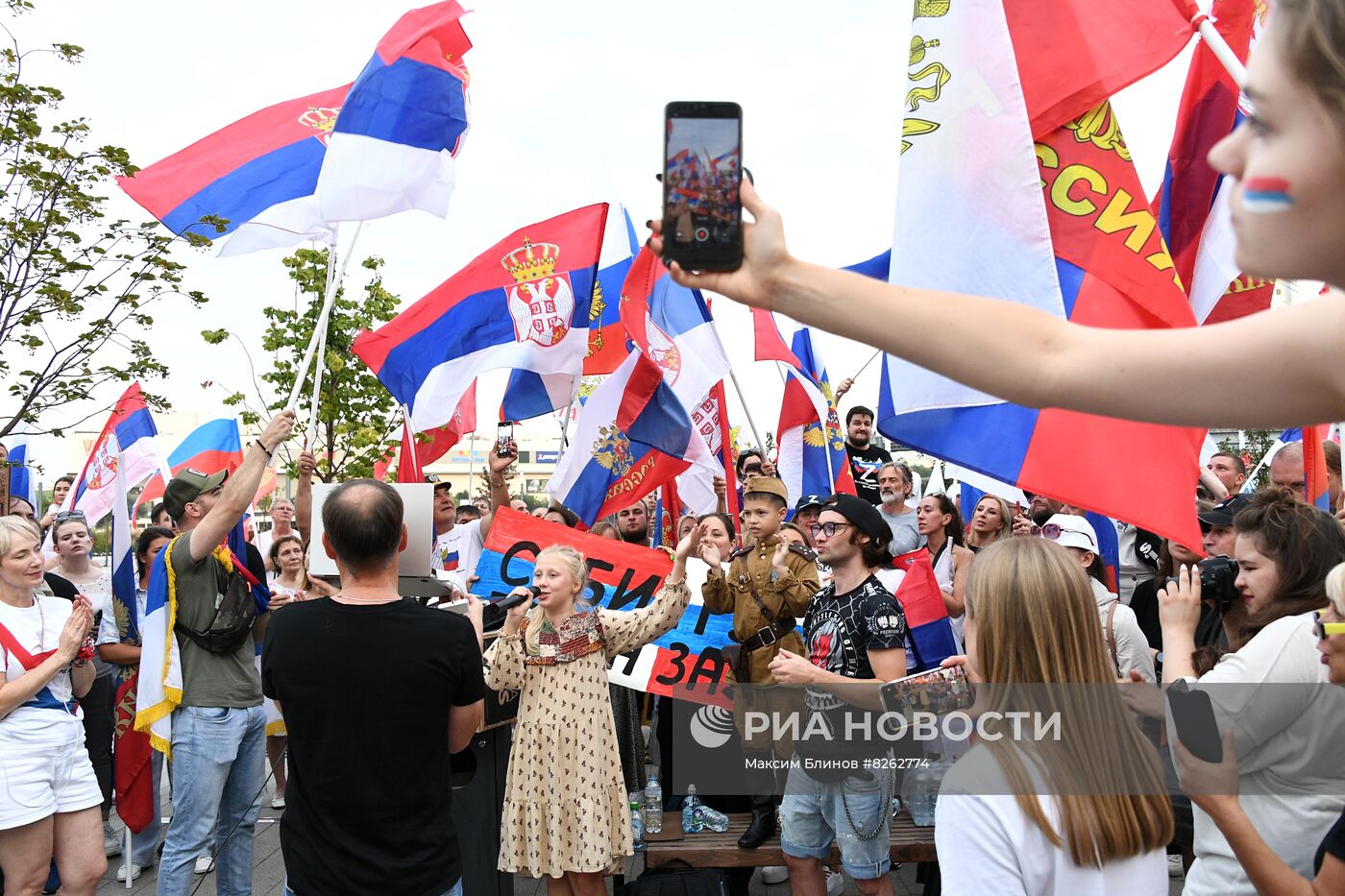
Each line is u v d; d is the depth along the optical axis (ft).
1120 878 6.10
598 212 23.85
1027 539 6.80
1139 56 12.24
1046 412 11.70
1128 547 23.40
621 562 19.81
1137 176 12.24
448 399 23.29
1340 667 7.47
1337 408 3.50
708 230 3.91
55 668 14.29
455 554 29.50
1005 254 11.93
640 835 18.43
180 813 16.12
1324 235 2.72
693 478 28.45
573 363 23.58
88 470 28.37
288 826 10.73
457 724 11.23
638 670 18.44
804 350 30.55
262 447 16.39
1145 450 11.28
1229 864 8.44
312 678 10.47
